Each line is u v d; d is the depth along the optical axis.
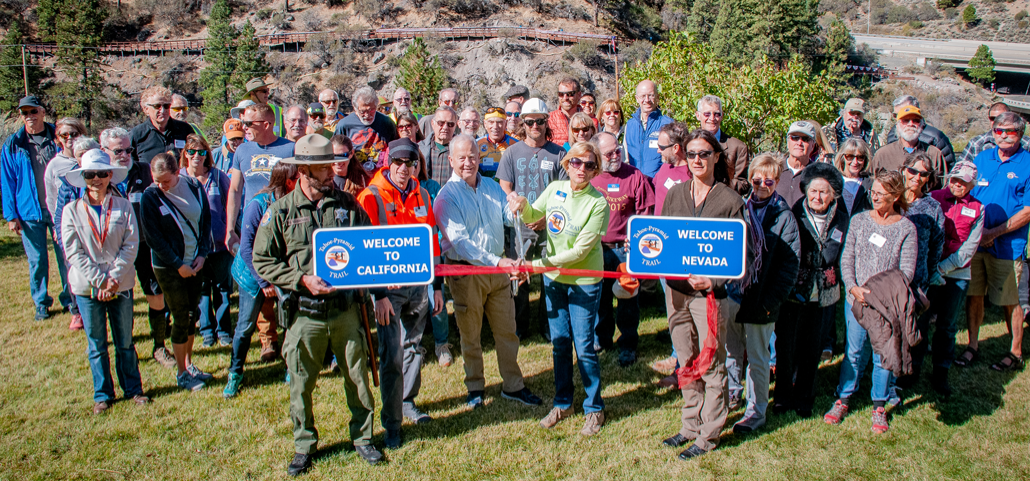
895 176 4.14
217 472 3.84
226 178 5.58
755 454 4.01
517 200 4.14
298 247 3.62
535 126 5.45
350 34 60.34
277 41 62.66
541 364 5.38
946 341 4.83
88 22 60.28
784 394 4.53
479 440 4.18
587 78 53.94
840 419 4.43
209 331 5.75
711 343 3.74
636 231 3.67
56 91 52.41
